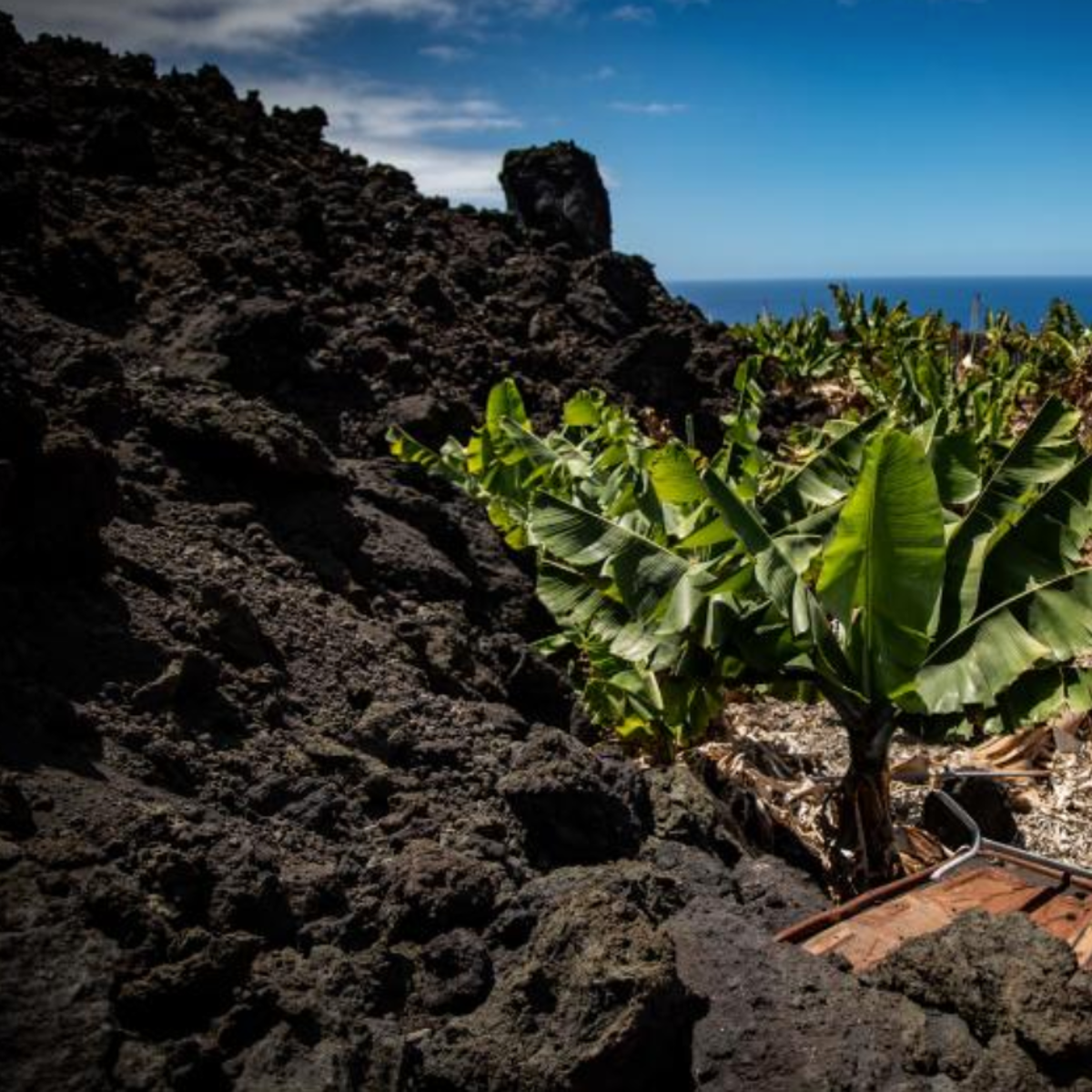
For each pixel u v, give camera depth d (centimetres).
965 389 2059
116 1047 299
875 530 593
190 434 804
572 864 510
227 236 1456
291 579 725
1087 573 633
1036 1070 351
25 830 363
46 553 506
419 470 1112
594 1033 346
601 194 2788
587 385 1694
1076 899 517
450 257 2011
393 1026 366
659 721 765
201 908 371
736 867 546
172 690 488
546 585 771
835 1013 376
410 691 637
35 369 812
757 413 970
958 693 613
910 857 772
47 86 1781
